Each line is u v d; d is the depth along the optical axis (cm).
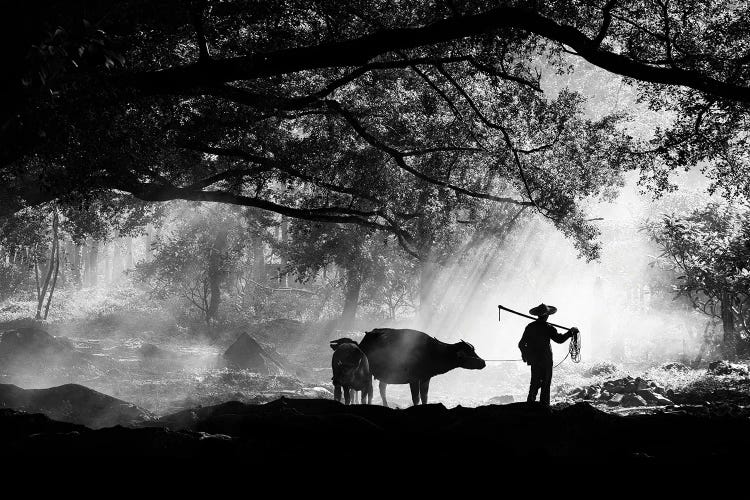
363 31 1939
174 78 1461
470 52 1992
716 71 1775
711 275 2773
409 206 2816
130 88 1459
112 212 3841
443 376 2770
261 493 571
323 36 1964
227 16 1788
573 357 1475
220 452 608
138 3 1380
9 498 568
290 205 3678
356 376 1535
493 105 2384
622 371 2570
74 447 614
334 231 4278
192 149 2336
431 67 2358
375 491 574
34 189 2280
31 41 1238
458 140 2552
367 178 2670
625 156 2148
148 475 585
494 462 616
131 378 2256
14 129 1423
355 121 2352
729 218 2994
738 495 584
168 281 4622
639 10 1809
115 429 645
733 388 1822
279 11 1691
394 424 857
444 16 1795
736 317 3139
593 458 639
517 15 1420
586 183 2411
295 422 723
